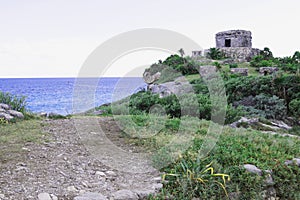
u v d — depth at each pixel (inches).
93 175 147.6
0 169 141.9
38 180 134.3
